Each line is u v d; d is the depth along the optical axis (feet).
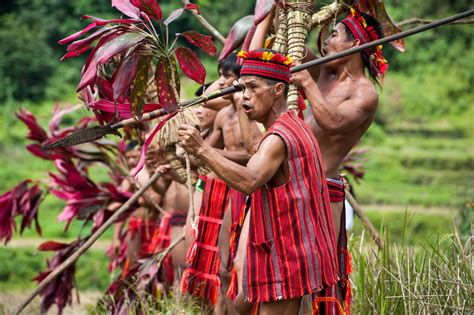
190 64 16.69
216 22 108.17
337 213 17.52
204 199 21.52
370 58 18.49
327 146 17.98
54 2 122.01
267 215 15.19
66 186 27.32
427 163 97.45
